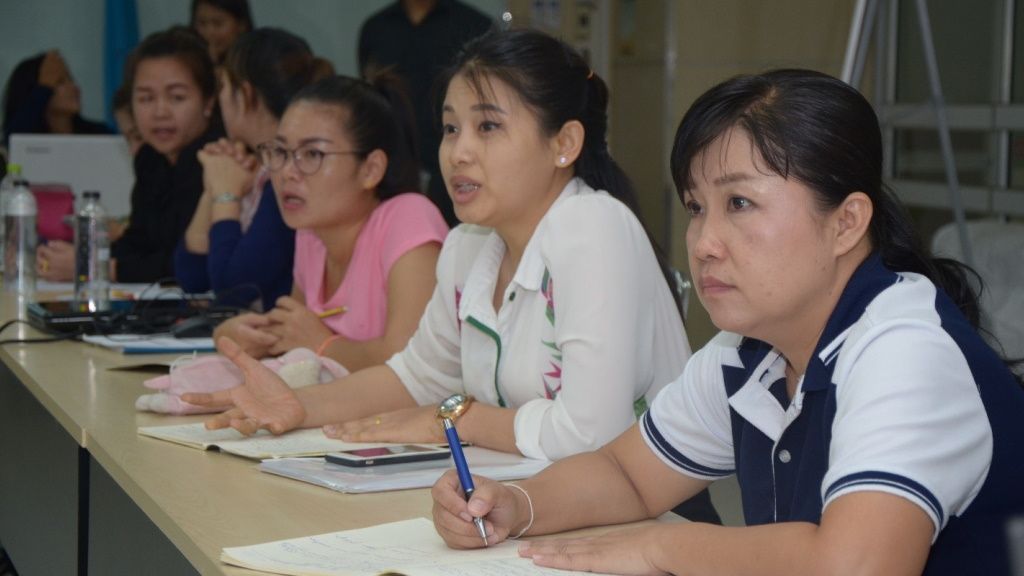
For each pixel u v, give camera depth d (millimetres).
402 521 1313
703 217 1156
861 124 1127
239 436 1764
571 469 1383
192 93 4098
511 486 1314
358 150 2541
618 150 5699
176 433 1764
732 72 5789
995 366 1103
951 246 3184
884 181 1188
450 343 2031
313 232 2664
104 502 1842
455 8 5512
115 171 4281
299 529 1277
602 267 1654
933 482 1015
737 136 1116
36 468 2441
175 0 5773
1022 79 4863
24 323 2896
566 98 1814
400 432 1744
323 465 1559
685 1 5715
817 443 1152
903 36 5648
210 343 2521
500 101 1789
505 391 1845
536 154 1811
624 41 5703
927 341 1074
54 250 3777
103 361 2396
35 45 5629
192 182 3896
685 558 1117
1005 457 1082
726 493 3574
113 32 5645
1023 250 2938
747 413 1265
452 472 1279
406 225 2484
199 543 1221
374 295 2541
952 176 4137
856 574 989
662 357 1770
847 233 1134
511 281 1826
